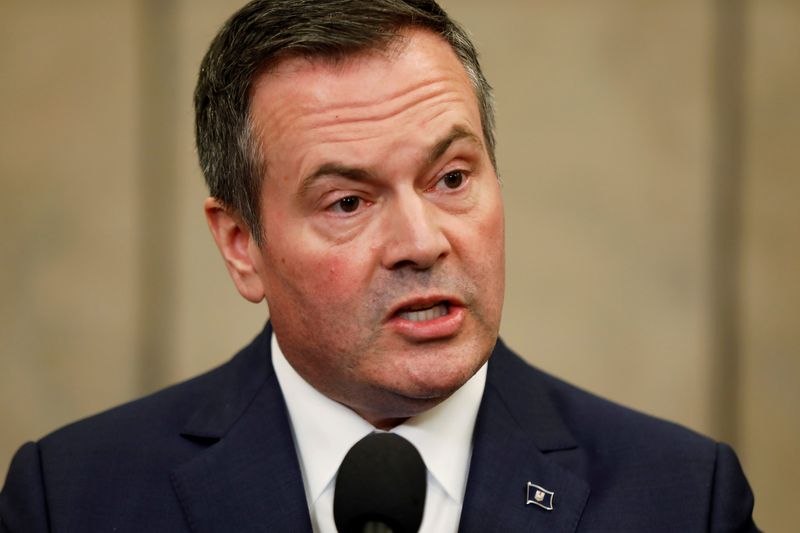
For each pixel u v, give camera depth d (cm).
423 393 541
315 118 543
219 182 612
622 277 1102
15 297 1112
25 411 1104
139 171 1116
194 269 1108
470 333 544
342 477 491
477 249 546
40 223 1115
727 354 1102
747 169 1114
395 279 539
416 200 536
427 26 563
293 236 558
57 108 1123
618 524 580
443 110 543
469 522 571
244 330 1104
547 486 586
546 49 1118
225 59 593
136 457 620
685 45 1121
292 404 615
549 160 1109
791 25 1121
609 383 1096
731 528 584
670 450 611
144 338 1106
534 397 634
